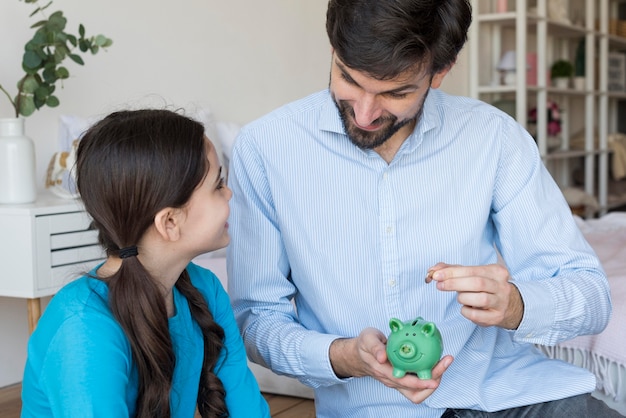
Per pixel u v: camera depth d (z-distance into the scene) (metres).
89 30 2.96
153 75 3.24
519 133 1.42
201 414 1.28
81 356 1.01
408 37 1.11
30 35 2.78
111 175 1.07
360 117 1.20
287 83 4.02
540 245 1.39
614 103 6.82
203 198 1.12
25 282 2.26
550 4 5.37
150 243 1.12
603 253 2.69
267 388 2.62
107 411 0.99
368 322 1.35
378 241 1.35
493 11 5.21
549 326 1.28
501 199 1.41
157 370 1.07
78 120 2.84
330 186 1.36
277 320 1.38
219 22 3.57
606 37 5.90
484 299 1.15
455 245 1.36
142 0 3.18
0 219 2.28
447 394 1.34
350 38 1.12
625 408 1.92
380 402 1.35
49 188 2.64
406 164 1.35
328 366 1.26
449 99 1.41
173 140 1.09
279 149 1.38
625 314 1.94
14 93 2.74
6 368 2.78
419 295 1.35
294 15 4.05
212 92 3.54
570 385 1.34
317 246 1.37
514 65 4.98
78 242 2.38
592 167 5.78
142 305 1.07
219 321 1.29
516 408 1.35
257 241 1.41
